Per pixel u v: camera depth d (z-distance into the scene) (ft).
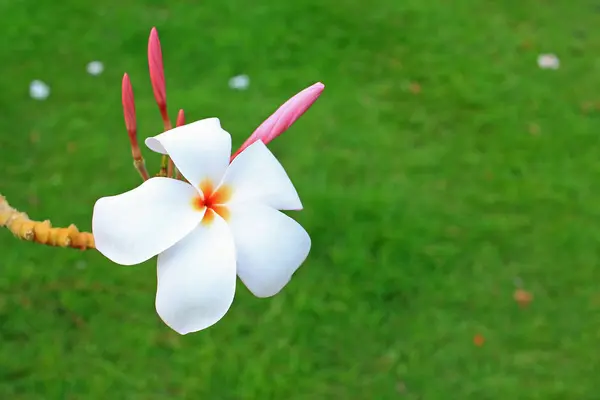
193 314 1.40
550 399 3.39
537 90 5.00
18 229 1.73
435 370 3.45
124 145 4.33
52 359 3.33
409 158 4.45
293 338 3.49
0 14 5.16
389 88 4.93
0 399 3.20
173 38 5.12
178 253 1.42
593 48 5.43
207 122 1.51
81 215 3.91
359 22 5.44
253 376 3.32
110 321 3.49
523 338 3.60
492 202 4.20
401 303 3.68
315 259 3.80
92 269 3.68
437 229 4.01
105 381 3.28
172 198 1.44
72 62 4.85
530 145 4.58
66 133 4.37
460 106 4.84
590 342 3.61
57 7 5.28
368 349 3.50
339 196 4.12
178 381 3.31
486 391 3.40
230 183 1.48
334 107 4.74
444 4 5.76
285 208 1.49
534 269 3.89
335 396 3.32
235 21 5.32
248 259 1.44
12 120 4.41
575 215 4.17
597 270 3.91
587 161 4.51
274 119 1.63
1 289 3.57
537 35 5.52
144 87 4.75
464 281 3.80
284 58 5.06
